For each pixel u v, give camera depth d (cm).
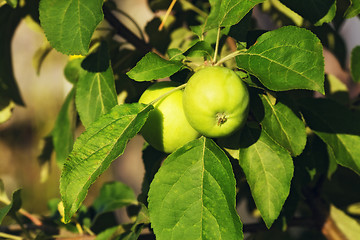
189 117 50
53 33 54
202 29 57
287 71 49
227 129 50
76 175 49
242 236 48
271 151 53
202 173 51
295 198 64
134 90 67
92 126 50
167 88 54
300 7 55
